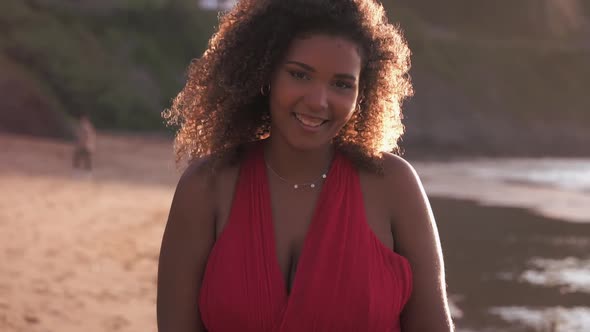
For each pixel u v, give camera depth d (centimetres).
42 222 1227
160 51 5550
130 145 3822
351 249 175
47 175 2219
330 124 176
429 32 8731
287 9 175
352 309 171
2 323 615
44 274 831
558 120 8256
